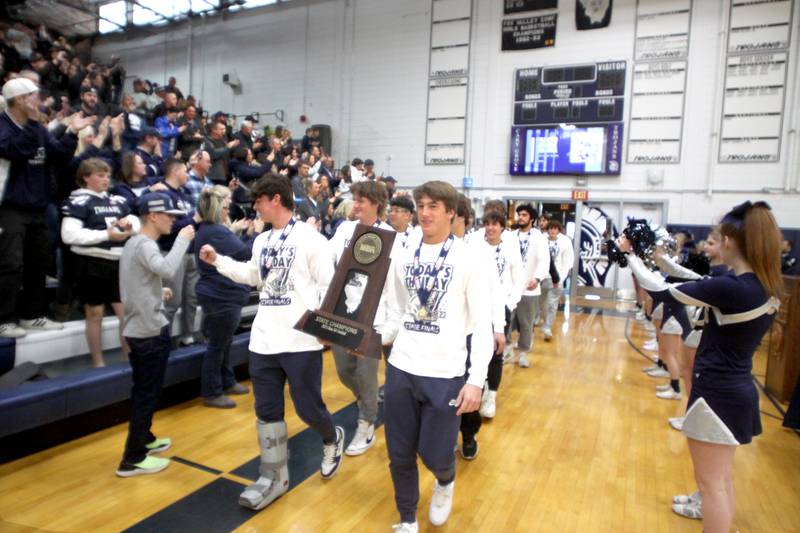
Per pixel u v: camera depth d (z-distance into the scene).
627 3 9.18
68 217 3.19
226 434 3.17
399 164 11.09
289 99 12.09
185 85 13.19
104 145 4.39
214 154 5.49
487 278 1.95
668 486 2.72
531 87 9.81
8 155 2.96
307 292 2.33
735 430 1.82
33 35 9.55
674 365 4.12
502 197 10.23
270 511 2.35
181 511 2.32
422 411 1.98
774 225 1.81
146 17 13.41
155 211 2.48
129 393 3.26
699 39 8.79
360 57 11.36
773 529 2.39
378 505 2.44
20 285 3.15
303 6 11.86
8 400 2.63
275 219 2.40
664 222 9.13
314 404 2.39
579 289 9.93
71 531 2.14
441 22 10.57
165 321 2.61
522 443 3.22
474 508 2.45
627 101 9.26
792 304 4.14
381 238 2.14
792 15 8.23
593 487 2.68
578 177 9.70
